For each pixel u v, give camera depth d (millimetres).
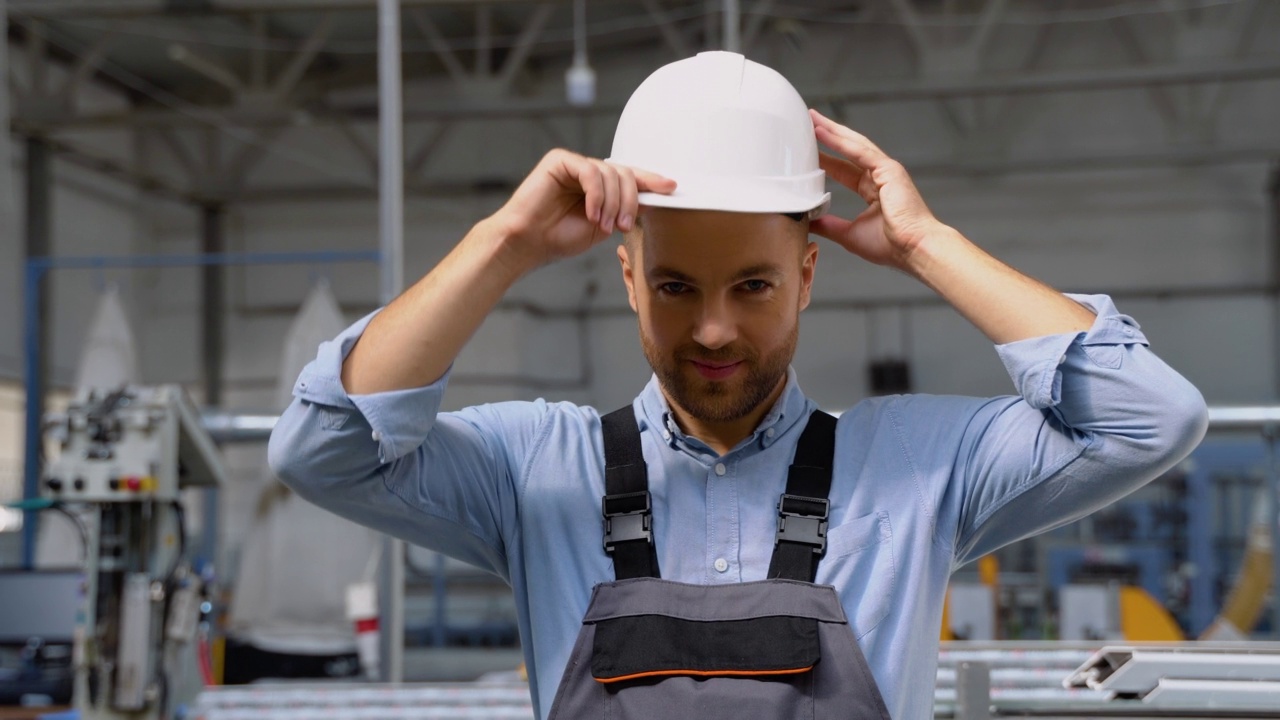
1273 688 1097
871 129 10383
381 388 926
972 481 1023
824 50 10133
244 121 9492
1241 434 8648
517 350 10734
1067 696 1454
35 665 3182
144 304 11188
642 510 990
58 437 2297
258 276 11367
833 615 930
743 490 1013
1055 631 5328
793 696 908
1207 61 8305
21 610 3088
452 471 1021
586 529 1009
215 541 7379
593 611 952
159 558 2320
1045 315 951
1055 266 10336
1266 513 5273
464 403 10758
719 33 9086
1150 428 920
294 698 1922
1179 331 10102
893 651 962
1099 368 936
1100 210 10281
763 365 956
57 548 5191
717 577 985
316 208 11359
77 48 9781
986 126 9992
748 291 939
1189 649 1181
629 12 9789
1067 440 967
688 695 908
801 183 984
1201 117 9758
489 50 10203
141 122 9016
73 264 5359
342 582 4742
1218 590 6805
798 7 9820
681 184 953
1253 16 9062
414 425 933
